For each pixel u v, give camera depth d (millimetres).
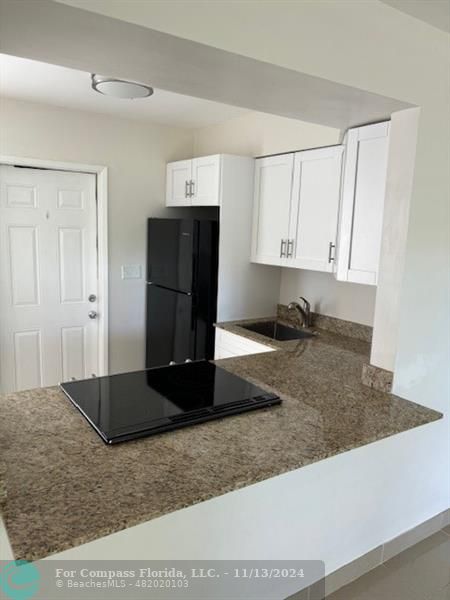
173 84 1550
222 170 3096
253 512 1424
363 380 2025
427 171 1829
